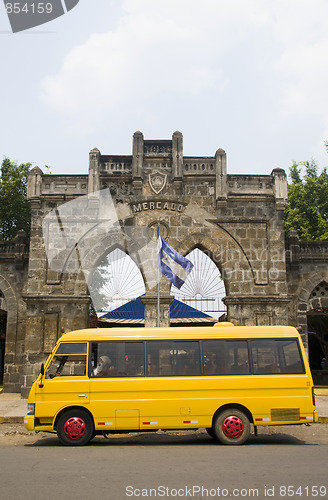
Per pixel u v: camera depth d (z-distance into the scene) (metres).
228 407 11.59
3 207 33.47
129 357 11.76
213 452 10.20
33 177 20.91
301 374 11.77
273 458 9.39
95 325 23.19
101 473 8.06
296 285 22.12
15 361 22.06
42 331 19.83
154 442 12.01
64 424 11.30
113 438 12.70
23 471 8.23
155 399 11.44
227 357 11.83
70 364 11.74
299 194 35.62
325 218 35.09
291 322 21.80
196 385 11.53
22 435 12.99
